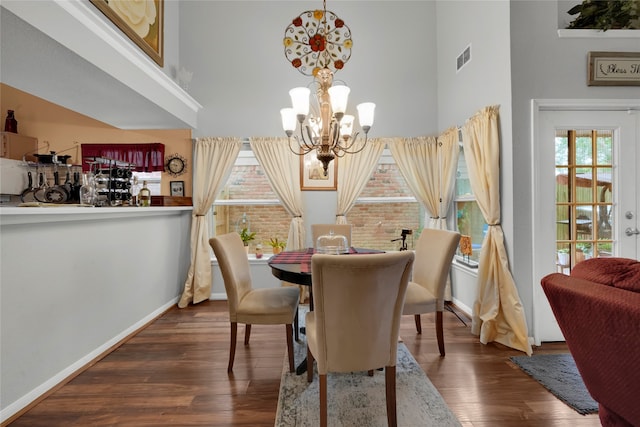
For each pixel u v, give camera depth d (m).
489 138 2.66
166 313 3.46
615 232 2.62
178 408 1.82
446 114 3.75
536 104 2.53
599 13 2.53
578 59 2.55
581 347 1.22
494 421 1.68
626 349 1.04
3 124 3.99
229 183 4.07
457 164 3.45
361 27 3.99
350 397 1.89
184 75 3.68
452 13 3.55
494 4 2.72
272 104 3.96
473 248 3.39
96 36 2.16
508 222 2.58
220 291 3.97
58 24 1.83
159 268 3.40
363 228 4.08
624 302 1.01
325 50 2.77
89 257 2.36
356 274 1.45
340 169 3.87
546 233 2.61
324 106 2.38
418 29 4.01
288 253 2.68
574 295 1.18
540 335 2.58
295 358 2.39
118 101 2.87
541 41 2.54
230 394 1.95
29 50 1.92
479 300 2.71
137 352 2.53
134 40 2.75
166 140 3.93
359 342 1.54
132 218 2.92
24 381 1.83
